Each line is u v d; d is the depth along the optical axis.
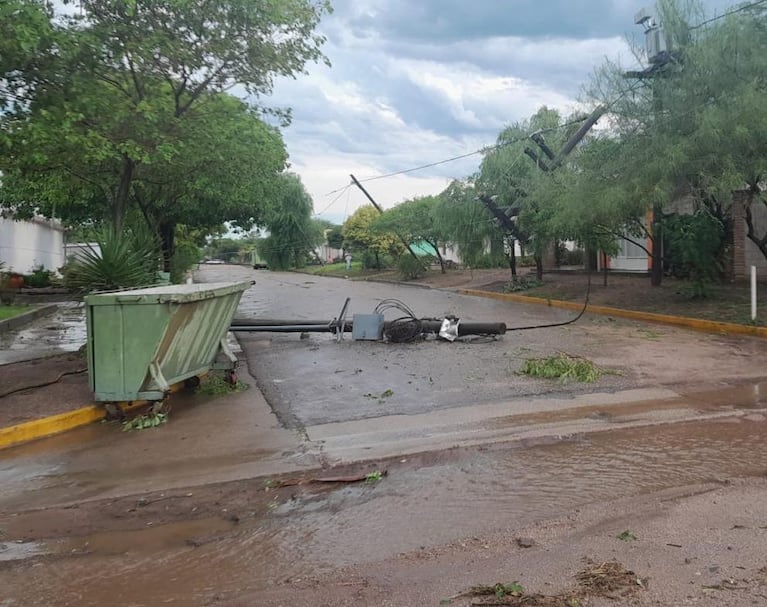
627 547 3.85
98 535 4.50
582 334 14.13
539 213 23.91
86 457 6.36
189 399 8.66
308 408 8.04
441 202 31.44
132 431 7.22
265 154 17.14
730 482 4.96
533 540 4.05
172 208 23.00
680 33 15.84
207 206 26.19
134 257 11.79
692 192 15.68
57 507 5.07
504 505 4.71
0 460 6.35
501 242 29.45
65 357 11.41
